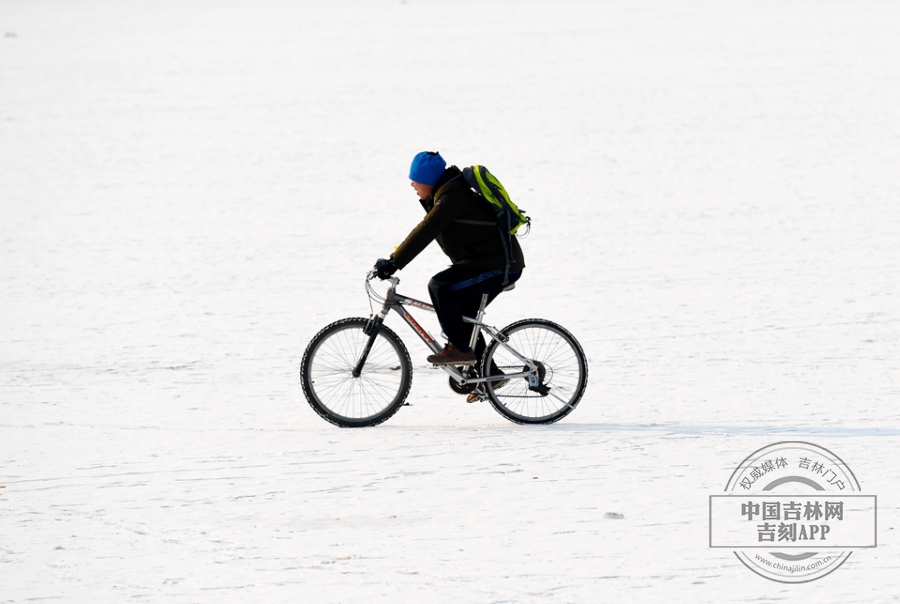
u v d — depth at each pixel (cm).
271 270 3425
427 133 6425
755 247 3478
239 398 2102
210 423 1916
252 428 1875
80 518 1414
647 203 4312
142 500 1484
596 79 8669
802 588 1148
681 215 4056
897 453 1595
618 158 5384
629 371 2205
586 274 3195
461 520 1376
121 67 11125
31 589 1184
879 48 9675
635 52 10588
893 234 3562
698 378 2127
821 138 5666
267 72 10200
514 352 1869
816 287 2912
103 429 1883
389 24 15725
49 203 4800
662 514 1377
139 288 3222
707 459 1598
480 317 1880
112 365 2384
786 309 2688
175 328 2731
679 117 6625
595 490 1477
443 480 1540
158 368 2353
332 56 11412
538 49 11244
